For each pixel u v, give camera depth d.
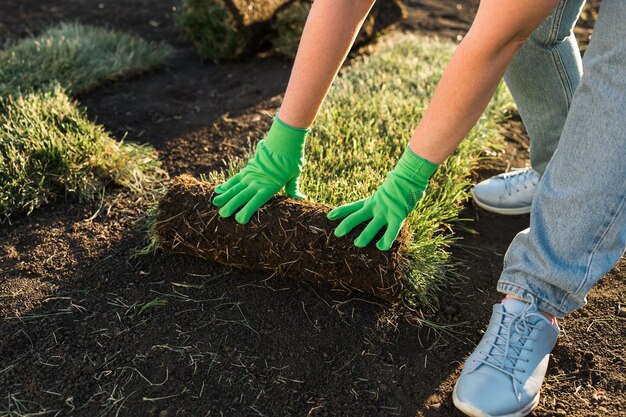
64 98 3.08
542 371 1.73
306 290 2.09
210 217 2.05
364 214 1.92
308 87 1.84
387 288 1.95
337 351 1.89
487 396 1.64
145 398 1.72
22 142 2.68
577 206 1.56
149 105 3.49
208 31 4.00
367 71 3.65
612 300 2.12
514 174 2.61
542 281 1.68
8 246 2.32
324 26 1.75
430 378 1.82
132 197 2.64
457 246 2.40
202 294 2.08
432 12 5.12
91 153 2.73
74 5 4.94
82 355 1.85
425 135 1.69
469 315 2.07
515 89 2.30
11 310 2.01
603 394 1.77
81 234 2.39
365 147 2.75
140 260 2.23
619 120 1.49
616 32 1.47
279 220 2.00
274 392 1.75
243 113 3.40
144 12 4.91
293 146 1.96
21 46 3.74
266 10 4.05
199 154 3.00
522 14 1.42
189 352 1.86
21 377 1.78
